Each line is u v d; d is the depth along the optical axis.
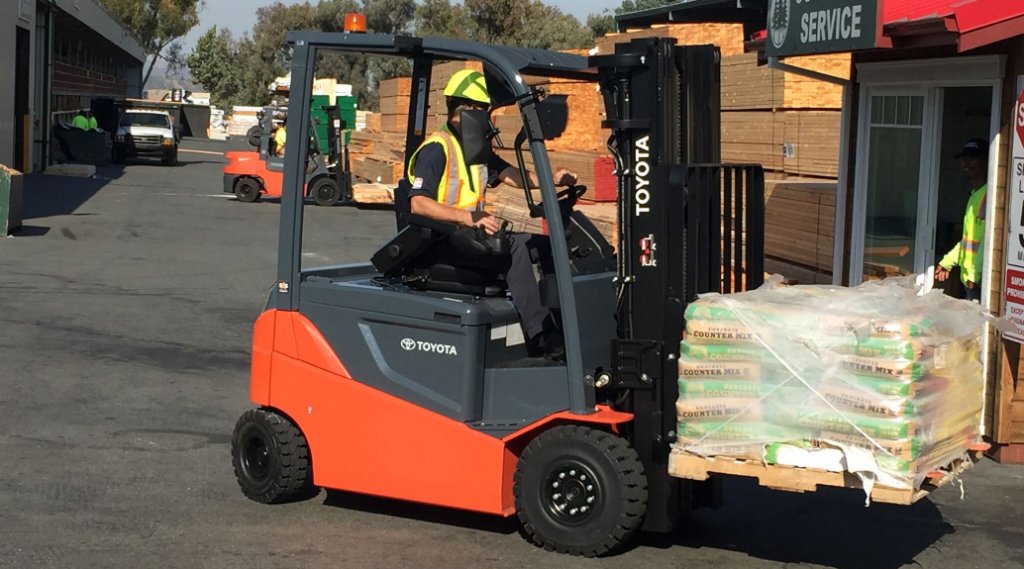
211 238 19.09
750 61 12.03
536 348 5.87
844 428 4.70
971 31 6.54
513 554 5.49
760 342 4.86
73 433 7.57
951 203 8.21
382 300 5.76
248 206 25.44
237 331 11.34
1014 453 7.39
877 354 4.62
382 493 5.79
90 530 5.72
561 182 5.96
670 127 5.32
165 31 93.19
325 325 5.98
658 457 5.34
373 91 42.94
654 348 5.30
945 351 4.84
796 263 10.23
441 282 5.93
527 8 50.09
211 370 9.62
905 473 4.59
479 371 5.58
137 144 39.44
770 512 6.32
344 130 27.97
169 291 13.53
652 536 5.84
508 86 5.43
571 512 5.39
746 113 12.23
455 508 6.20
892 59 8.41
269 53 76.62
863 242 8.96
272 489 6.17
